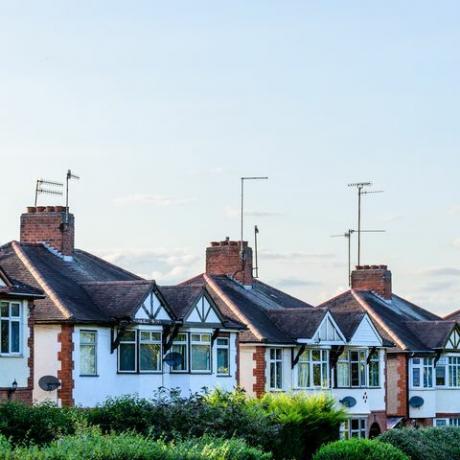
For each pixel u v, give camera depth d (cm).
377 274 10362
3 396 6012
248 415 5738
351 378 8800
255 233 9431
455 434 6769
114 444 4109
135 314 6738
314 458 5744
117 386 6719
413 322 10106
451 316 11088
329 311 8431
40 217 7331
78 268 7294
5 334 6044
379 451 5700
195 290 7275
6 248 7075
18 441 4684
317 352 8419
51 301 6538
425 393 9756
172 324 7025
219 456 4534
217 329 7431
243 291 8631
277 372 8069
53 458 3775
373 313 9831
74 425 4925
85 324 6562
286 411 6019
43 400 6359
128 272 7788
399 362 9644
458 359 10112
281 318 8350
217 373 7506
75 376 6456
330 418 6162
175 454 4216
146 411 5444
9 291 6019
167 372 7044
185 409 5556
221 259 8781
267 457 4919
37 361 6488
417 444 6406
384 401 9169
